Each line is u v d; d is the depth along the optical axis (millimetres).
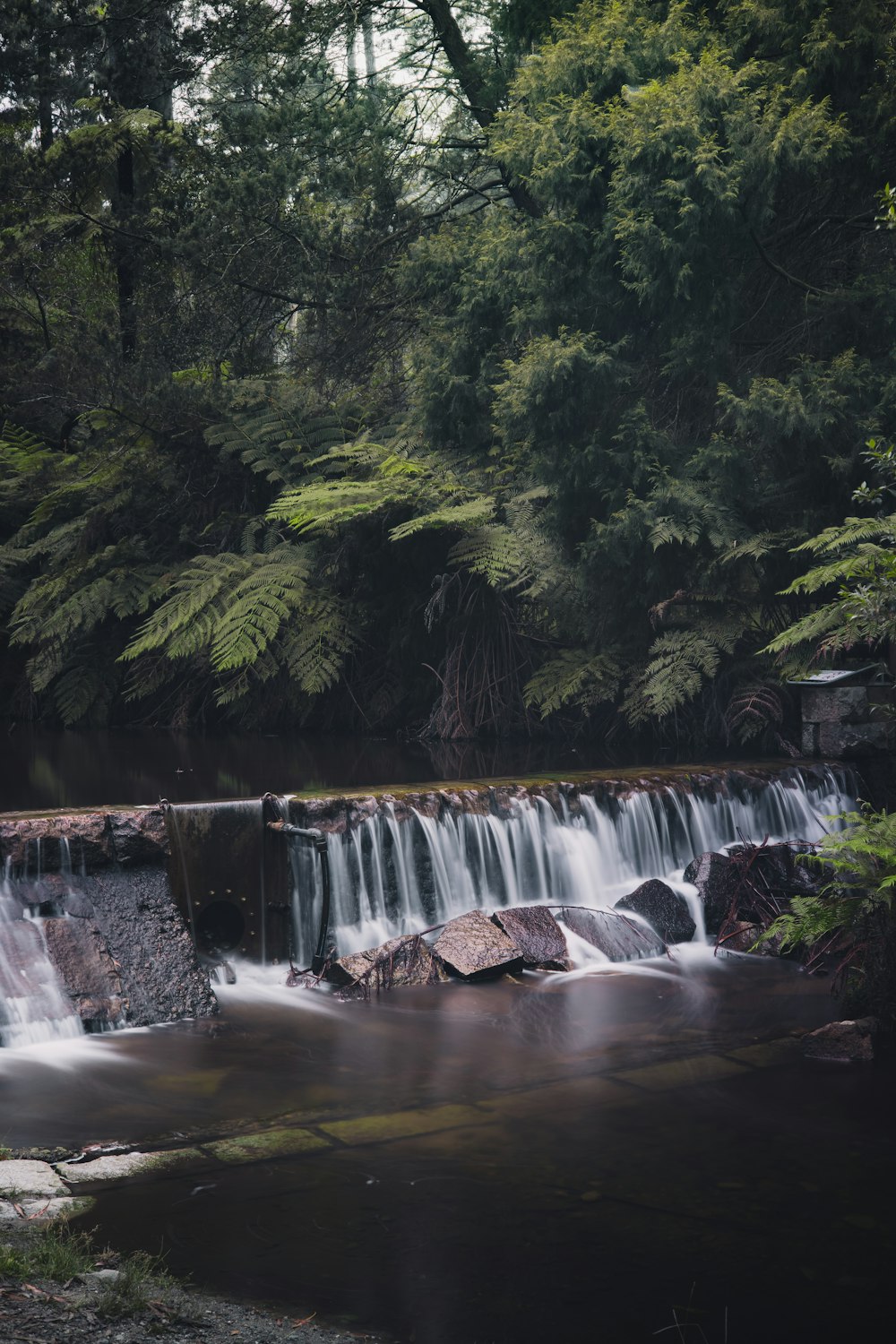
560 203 11375
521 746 12031
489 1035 6574
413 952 7605
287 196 15523
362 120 16031
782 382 11781
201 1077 5855
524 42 14938
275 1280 3955
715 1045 6477
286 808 7879
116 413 15047
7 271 16094
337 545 13859
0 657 15656
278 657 13672
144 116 16047
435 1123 5340
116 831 7203
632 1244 4273
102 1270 3928
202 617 13203
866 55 11477
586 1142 5172
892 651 10281
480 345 12820
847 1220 4488
